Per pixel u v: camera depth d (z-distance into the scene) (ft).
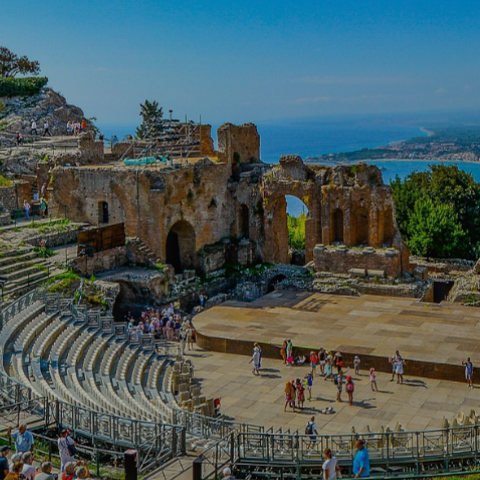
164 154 273.13
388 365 171.83
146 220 239.50
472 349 175.94
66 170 248.73
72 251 215.10
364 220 247.70
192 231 253.44
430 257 292.61
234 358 185.06
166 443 105.91
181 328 196.65
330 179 250.37
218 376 171.94
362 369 173.99
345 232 246.88
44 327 157.58
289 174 259.39
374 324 199.52
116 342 167.22
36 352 142.20
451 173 323.98
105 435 104.68
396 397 156.66
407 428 139.44
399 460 111.14
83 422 107.24
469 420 128.88
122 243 227.20
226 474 86.17
